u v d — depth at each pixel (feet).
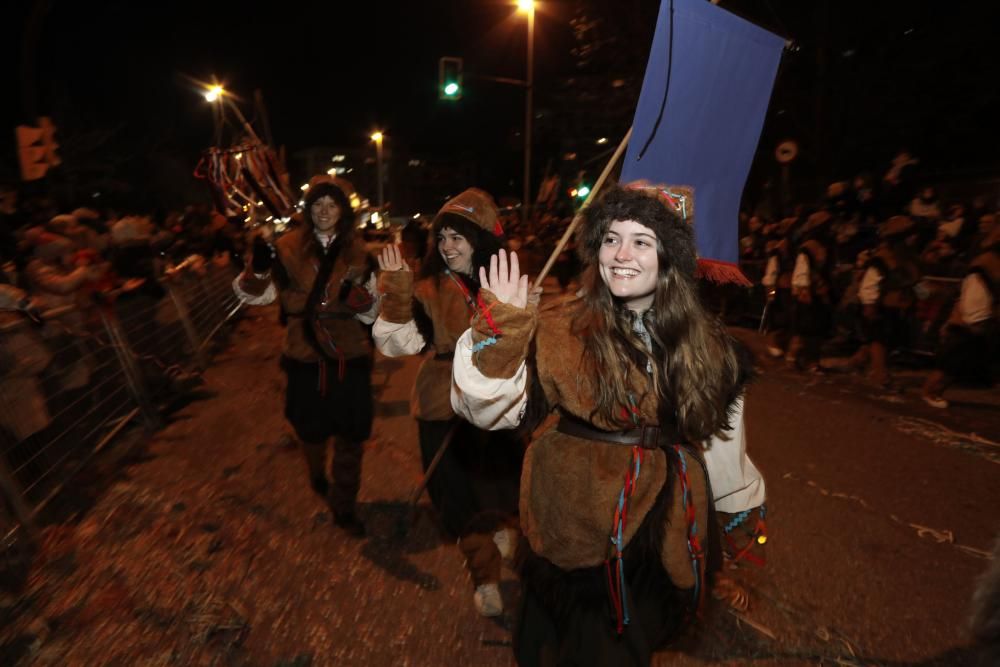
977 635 5.06
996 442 20.71
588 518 6.82
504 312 6.72
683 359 6.90
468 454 11.30
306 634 11.25
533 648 7.20
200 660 10.55
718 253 8.75
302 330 14.37
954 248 32.40
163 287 27.91
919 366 31.63
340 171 14.58
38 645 10.77
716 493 7.60
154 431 21.95
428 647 10.94
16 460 14.85
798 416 23.41
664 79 8.08
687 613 7.30
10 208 27.07
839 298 32.22
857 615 11.81
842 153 60.59
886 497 16.63
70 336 18.40
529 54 68.69
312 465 15.39
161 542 14.30
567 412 7.06
